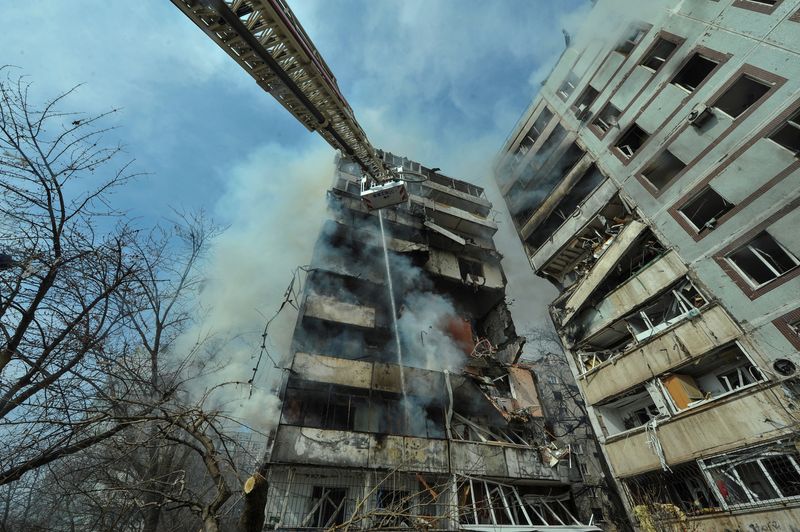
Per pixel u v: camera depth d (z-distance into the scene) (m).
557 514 14.37
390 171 15.24
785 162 11.82
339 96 11.45
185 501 3.89
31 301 5.09
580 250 20.12
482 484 13.74
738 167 12.95
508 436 16.58
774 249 11.75
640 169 16.69
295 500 11.39
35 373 4.68
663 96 16.70
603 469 19.75
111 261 5.56
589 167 19.78
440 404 15.77
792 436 9.52
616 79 19.78
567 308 18.23
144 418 4.11
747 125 13.06
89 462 5.85
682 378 12.86
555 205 21.97
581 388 16.67
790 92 12.09
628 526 15.80
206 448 3.98
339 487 12.15
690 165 14.56
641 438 13.31
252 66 9.52
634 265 16.27
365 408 14.53
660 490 12.67
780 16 13.11
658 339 13.69
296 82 10.25
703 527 10.82
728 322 11.81
